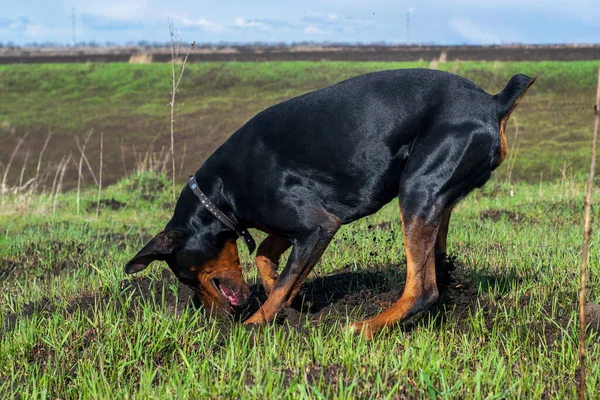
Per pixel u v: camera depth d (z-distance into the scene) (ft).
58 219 34.99
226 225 16.31
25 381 12.77
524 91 15.12
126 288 18.65
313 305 17.89
